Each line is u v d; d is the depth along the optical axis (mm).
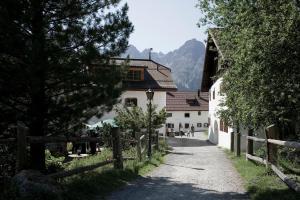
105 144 21312
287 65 10375
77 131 10336
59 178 8695
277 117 12523
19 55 8750
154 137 25172
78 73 9375
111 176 11391
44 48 8984
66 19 9805
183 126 70500
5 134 9680
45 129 9922
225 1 13609
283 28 10031
